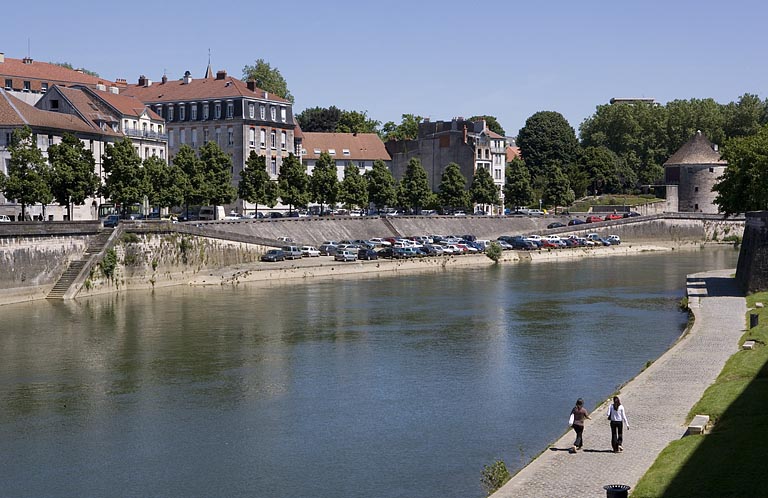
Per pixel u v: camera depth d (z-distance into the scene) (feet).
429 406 191.11
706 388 178.50
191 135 594.24
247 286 399.85
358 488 144.56
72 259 358.02
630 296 367.25
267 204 517.96
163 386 209.46
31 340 260.62
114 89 586.45
